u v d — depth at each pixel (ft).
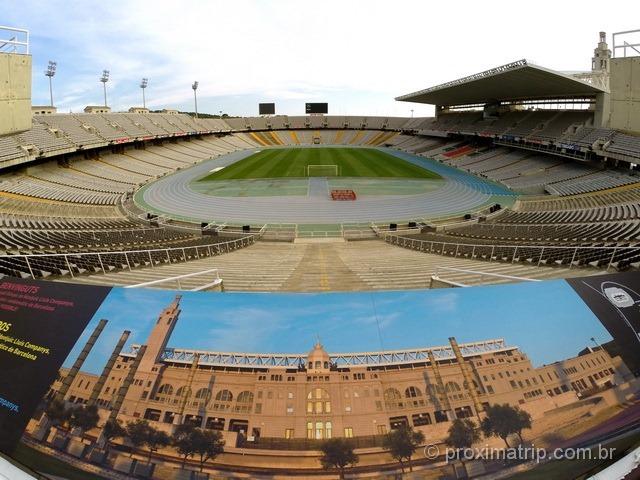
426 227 109.19
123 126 215.31
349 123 366.84
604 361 21.39
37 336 23.22
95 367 21.58
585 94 168.35
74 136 170.09
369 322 21.45
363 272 53.98
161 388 20.63
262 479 18.63
